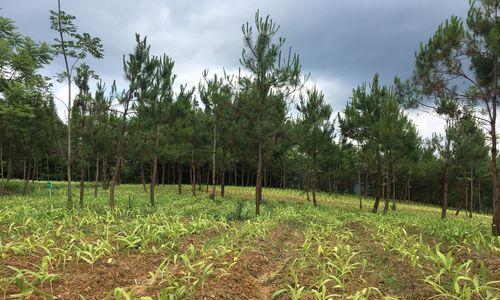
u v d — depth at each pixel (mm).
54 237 7914
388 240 9281
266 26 14180
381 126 18156
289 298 5414
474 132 17922
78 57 13320
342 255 7383
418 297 5555
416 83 12180
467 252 8094
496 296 5285
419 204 39000
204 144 25797
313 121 20875
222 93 15219
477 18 10766
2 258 6012
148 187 35250
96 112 15008
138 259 6727
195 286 5355
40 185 30719
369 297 5531
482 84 11273
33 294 4578
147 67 14445
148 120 16062
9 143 22484
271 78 14266
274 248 8469
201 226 10273
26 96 17219
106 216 11180
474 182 34969
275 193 31250
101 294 4945
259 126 14156
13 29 18875
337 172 28469
